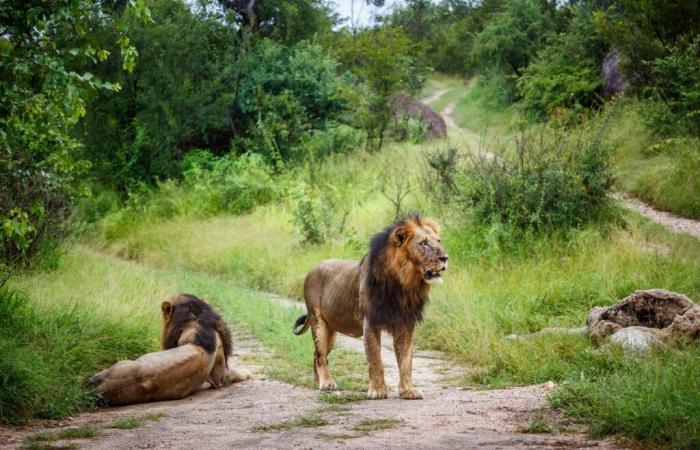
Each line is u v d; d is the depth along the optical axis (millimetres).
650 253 13055
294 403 6871
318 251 17922
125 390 7211
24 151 9906
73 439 5594
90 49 7402
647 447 4664
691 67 21703
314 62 32031
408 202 20016
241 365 9523
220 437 5395
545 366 7965
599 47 31672
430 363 9523
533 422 5387
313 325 7918
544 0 42125
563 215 14570
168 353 7504
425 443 4863
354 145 29375
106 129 27578
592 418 5340
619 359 7559
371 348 6977
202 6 31203
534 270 12812
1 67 6973
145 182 28031
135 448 5172
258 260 18234
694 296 10875
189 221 24453
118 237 24078
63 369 7680
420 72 42125
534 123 29453
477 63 46281
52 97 7426
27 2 7070
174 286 14617
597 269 12227
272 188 25141
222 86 30391
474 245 14469
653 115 22047
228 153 30516
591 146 15664
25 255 13305
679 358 7004
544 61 33125
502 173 15570
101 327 9094
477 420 5633
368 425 5551
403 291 6789
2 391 6492
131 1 6914
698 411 4863
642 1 24469
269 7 35750
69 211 15945
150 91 27781
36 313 8961
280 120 29281
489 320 10516
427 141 29594
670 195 18750
